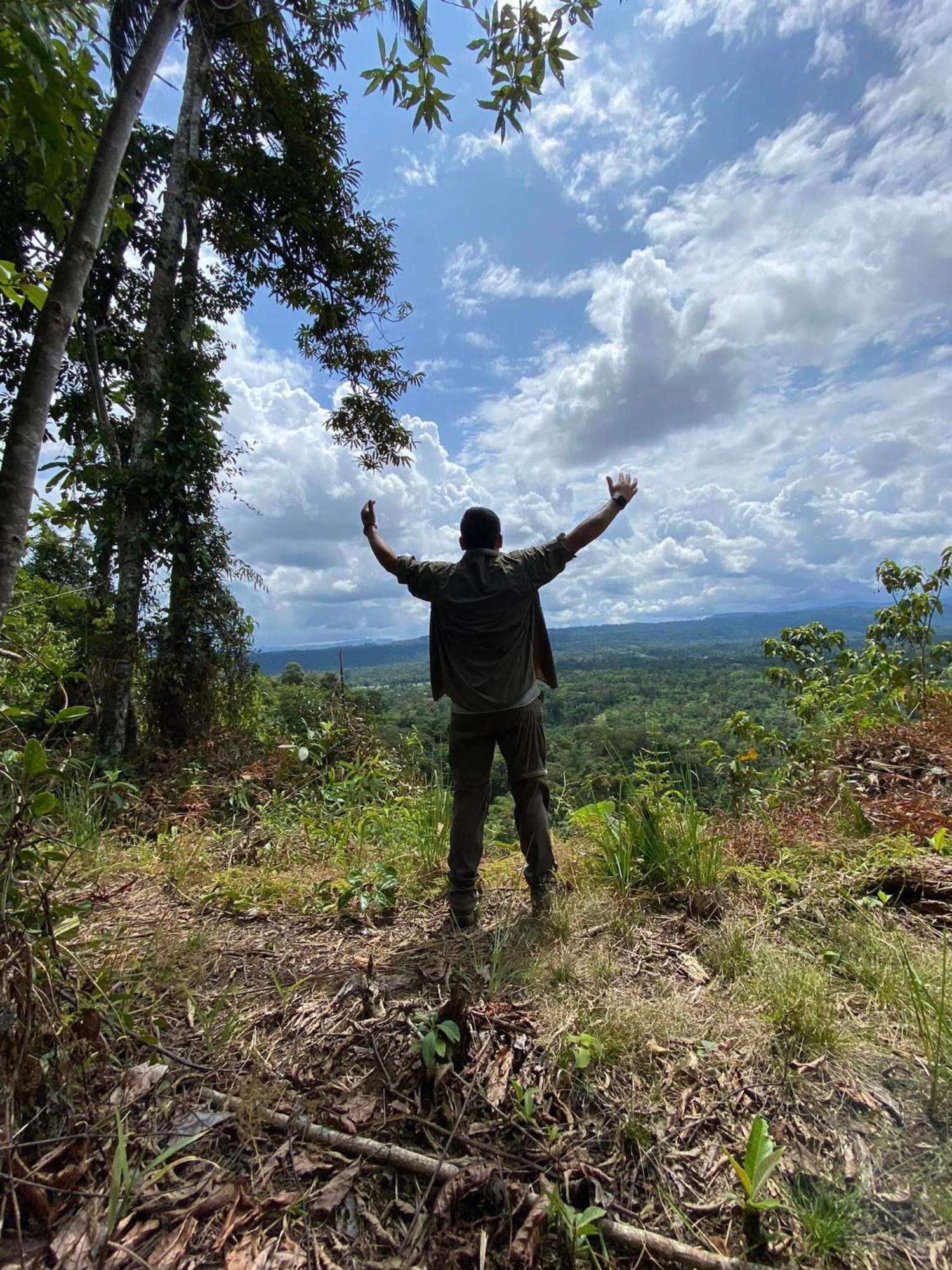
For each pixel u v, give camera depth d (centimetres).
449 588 242
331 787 470
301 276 776
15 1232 109
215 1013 178
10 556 137
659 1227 117
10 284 185
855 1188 122
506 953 212
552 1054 158
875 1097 143
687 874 259
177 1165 125
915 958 196
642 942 221
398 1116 140
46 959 149
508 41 222
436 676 263
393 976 200
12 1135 117
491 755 251
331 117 693
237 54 622
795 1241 113
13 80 145
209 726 675
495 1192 119
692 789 350
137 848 329
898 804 329
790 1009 170
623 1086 149
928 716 461
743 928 222
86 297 729
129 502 627
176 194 687
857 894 250
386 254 783
